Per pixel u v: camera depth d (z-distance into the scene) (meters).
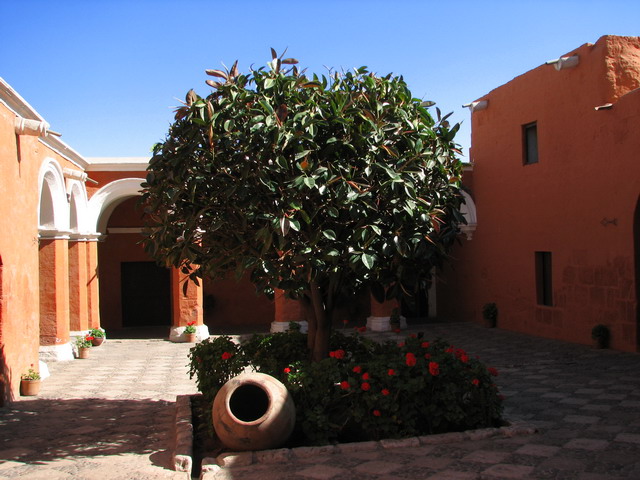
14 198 8.76
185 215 6.03
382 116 5.97
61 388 9.48
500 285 15.14
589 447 5.39
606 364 9.91
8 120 8.52
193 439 6.09
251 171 5.61
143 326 18.28
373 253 5.64
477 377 5.95
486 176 15.62
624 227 11.03
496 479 4.65
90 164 14.45
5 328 8.31
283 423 5.42
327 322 6.79
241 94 5.77
